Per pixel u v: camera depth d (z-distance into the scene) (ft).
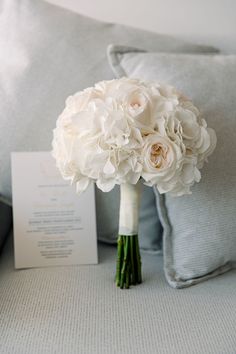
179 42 4.25
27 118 3.65
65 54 3.77
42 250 3.49
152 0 4.54
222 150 3.31
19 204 3.51
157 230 3.73
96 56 3.83
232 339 2.56
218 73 3.53
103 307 2.85
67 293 3.01
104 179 2.76
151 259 3.64
